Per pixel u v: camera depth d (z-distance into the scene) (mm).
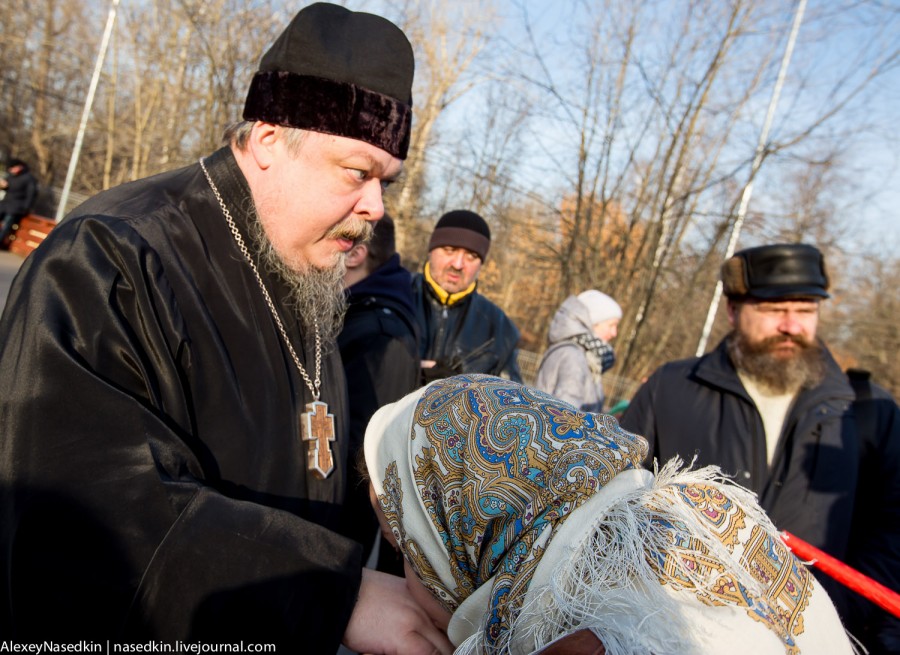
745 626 1059
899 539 2428
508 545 1181
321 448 1533
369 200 1538
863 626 2375
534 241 13797
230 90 12008
